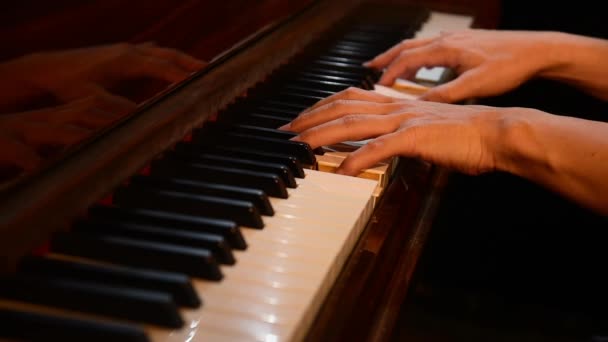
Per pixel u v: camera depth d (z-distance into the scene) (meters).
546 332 1.90
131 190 0.73
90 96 0.82
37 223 0.61
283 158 0.85
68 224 0.65
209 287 0.60
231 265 0.64
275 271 0.64
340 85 1.17
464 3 1.95
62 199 0.65
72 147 0.71
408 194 0.97
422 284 2.12
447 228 2.18
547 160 0.98
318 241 0.70
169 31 1.05
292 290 0.61
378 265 0.76
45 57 0.80
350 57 1.37
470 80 1.27
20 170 0.67
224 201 0.71
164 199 0.72
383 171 0.90
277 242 0.69
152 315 0.53
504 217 2.19
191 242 0.64
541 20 2.26
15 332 0.50
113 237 0.63
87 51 0.86
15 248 0.58
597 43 1.40
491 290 2.10
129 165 0.76
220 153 0.86
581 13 2.23
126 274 0.57
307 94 1.13
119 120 0.80
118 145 0.75
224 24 1.20
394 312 0.71
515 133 0.96
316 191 0.81
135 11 0.98
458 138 0.96
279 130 0.95
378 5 1.78
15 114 0.72
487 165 0.98
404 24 1.61
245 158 0.85
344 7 1.66
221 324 0.56
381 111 1.00
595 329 1.92
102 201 0.72
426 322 1.92
